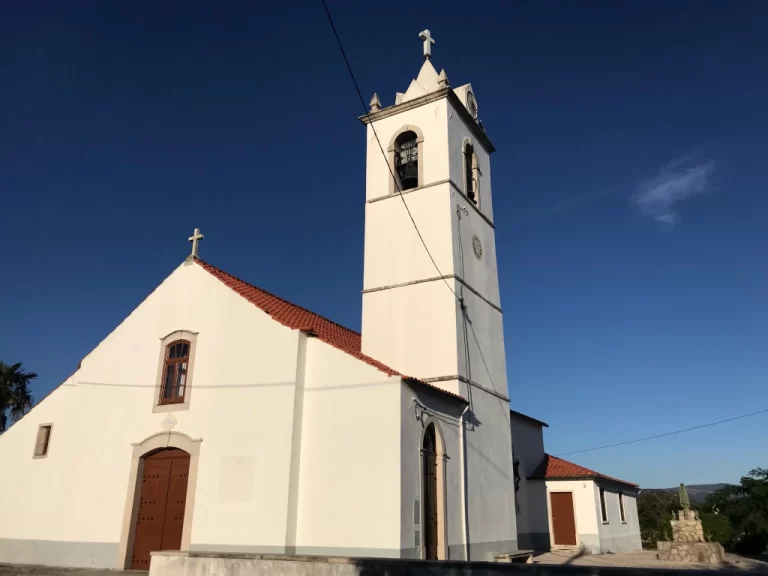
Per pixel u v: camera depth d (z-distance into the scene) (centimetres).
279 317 1845
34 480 2012
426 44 2542
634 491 3634
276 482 1580
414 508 1520
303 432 1641
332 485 1552
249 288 2134
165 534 1730
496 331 2327
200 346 1867
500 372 2284
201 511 1661
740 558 2652
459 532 1731
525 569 900
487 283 2341
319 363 1689
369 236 2270
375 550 1444
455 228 2147
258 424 1670
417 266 2122
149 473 1828
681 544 2475
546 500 2933
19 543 1945
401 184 2375
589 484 2883
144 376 1938
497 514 2014
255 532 1561
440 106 2317
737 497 3238
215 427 1738
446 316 2003
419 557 1500
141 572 1686
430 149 2280
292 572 1112
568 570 870
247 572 1163
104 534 1806
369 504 1489
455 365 1934
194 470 1719
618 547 3067
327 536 1512
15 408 3344
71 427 2006
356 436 1566
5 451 2123
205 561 1217
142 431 1864
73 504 1895
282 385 1675
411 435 1571
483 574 936
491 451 2072
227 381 1772
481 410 2055
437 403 1752
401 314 2092
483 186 2527
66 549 1848
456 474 1786
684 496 2592
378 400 1568
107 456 1897
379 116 2466
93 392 2014
